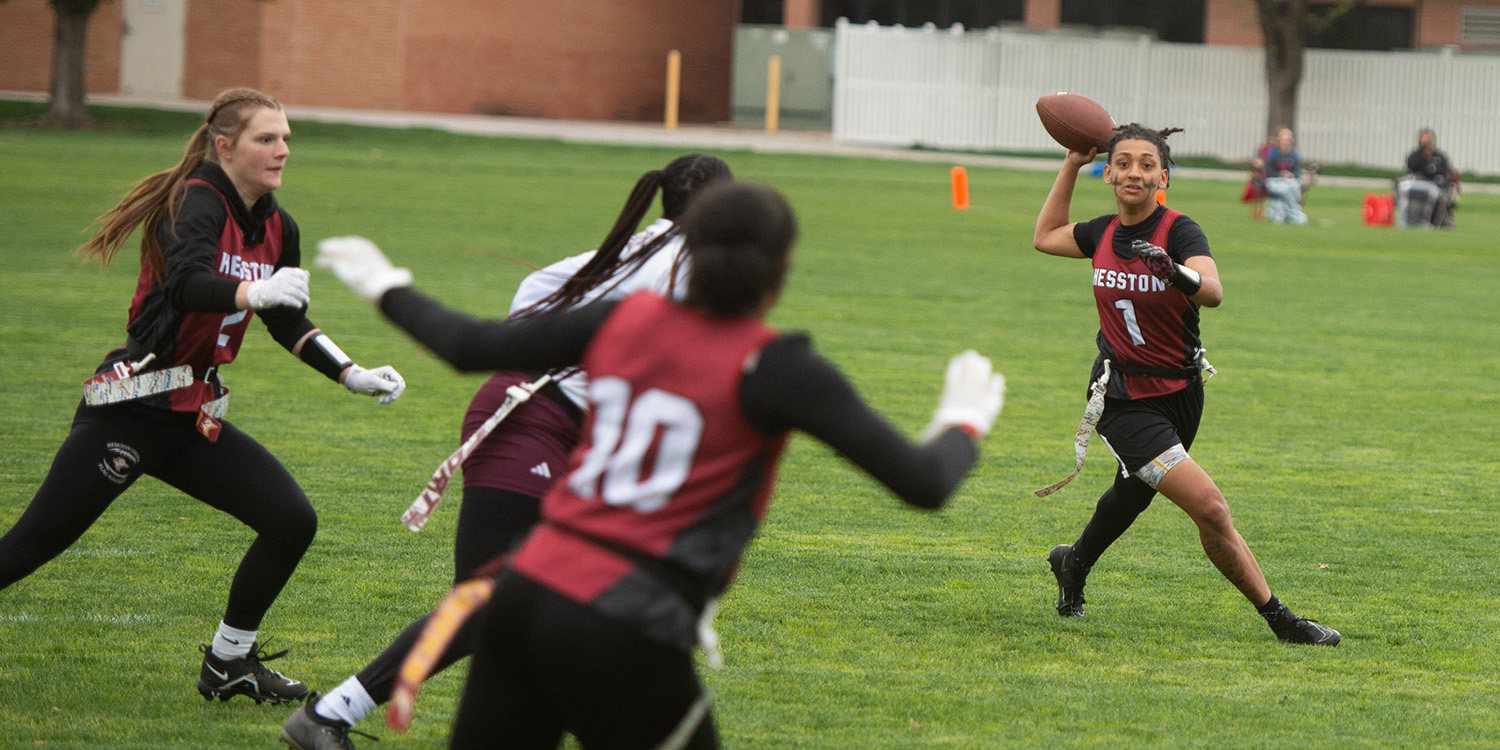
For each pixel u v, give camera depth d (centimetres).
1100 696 1902
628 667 1061
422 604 2234
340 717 1541
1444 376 4794
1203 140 16725
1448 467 3500
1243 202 11006
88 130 13312
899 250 7906
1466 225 11225
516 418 1523
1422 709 1878
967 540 2758
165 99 16100
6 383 3803
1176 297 2066
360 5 16300
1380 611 2352
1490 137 16362
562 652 1062
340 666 1939
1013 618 2269
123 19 16162
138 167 10025
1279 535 2850
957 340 5144
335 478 3058
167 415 1670
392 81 16575
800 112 17962
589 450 1095
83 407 1684
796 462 3394
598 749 1117
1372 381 4672
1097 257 2144
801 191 11394
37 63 16225
